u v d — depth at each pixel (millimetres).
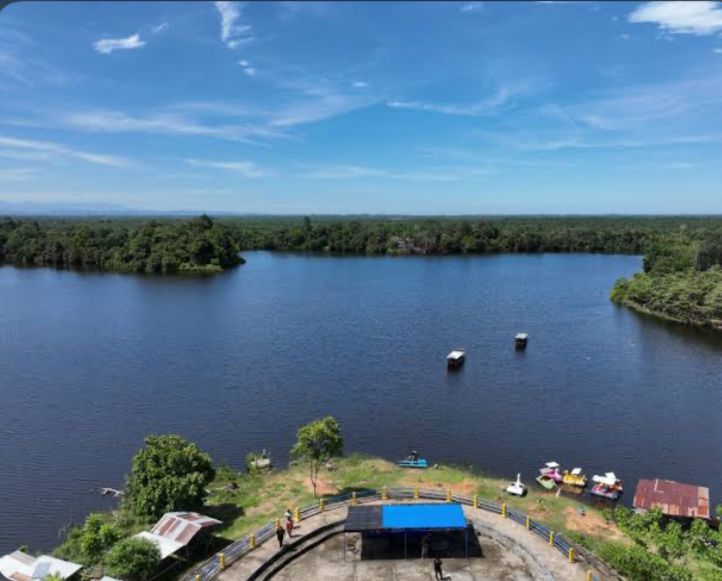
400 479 47438
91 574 32812
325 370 79875
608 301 134625
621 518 37281
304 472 49094
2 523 42344
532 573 30891
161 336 97875
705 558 33219
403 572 31125
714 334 102500
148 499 38906
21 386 72250
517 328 106250
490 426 60625
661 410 65312
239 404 66812
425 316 116312
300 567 31766
